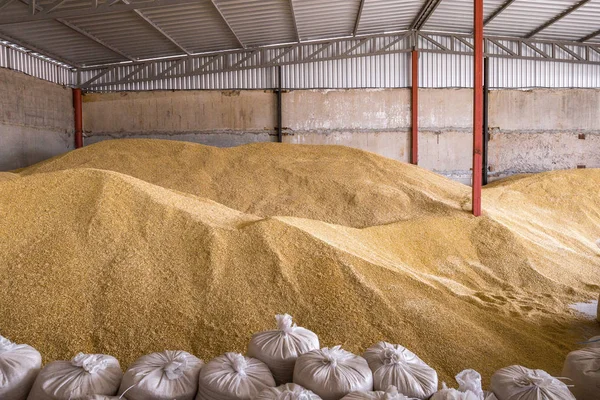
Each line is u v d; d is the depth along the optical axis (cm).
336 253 494
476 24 841
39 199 502
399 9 1296
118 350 353
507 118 1554
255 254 472
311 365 258
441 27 1468
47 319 370
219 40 1366
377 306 430
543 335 464
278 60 1485
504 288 645
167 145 1112
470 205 927
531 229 920
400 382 260
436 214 870
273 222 529
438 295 479
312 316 410
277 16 1231
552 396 245
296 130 1512
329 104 1512
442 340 400
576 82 1562
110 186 526
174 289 415
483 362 382
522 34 1504
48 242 445
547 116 1560
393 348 287
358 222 850
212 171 1017
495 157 1561
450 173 1541
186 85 1497
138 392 244
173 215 507
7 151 1205
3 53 1200
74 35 1207
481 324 451
